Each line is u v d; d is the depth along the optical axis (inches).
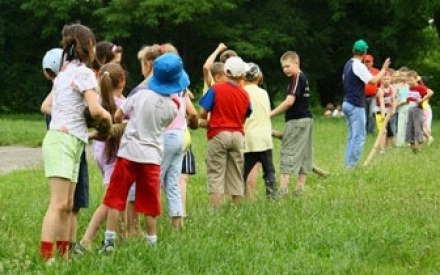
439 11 1651.1
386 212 392.8
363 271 287.1
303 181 490.9
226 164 424.8
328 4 1770.4
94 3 1679.4
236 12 1738.4
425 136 856.3
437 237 341.1
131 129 326.3
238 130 421.7
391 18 1804.9
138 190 327.9
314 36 1780.3
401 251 314.2
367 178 543.2
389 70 845.2
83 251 313.3
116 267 282.8
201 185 534.0
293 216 378.9
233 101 419.8
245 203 416.8
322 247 323.9
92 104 298.5
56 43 1765.5
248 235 337.7
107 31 1649.9
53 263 286.8
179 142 360.2
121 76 356.2
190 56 1749.5
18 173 640.4
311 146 490.0
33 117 1626.5
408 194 463.2
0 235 345.7
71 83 300.4
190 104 379.6
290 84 483.2
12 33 1747.0
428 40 1857.8
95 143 360.2
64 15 1651.1
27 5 1652.3
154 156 326.6
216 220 366.6
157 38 1727.4
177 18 1604.3
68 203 304.8
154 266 285.9
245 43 1679.4
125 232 353.4
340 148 840.3
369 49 1814.7
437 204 420.5
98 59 365.7
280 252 311.4
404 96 820.0
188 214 401.1
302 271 282.0
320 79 1860.2
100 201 446.9
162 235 343.3
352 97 612.4
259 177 568.4
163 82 330.3
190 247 306.5
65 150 298.7
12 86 1770.4
